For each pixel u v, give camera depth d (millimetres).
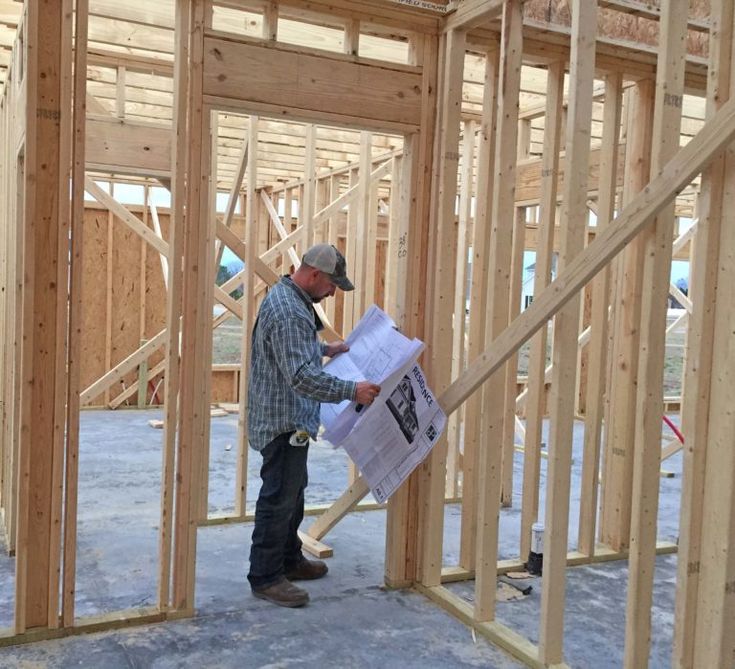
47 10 2789
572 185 2748
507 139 3160
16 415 3793
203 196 3088
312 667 2799
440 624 3221
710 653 2393
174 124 3027
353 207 6516
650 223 2479
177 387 3111
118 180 8672
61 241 2848
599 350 4035
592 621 3322
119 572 3645
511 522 4742
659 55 2426
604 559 4133
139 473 5605
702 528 2416
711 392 2381
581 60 2727
